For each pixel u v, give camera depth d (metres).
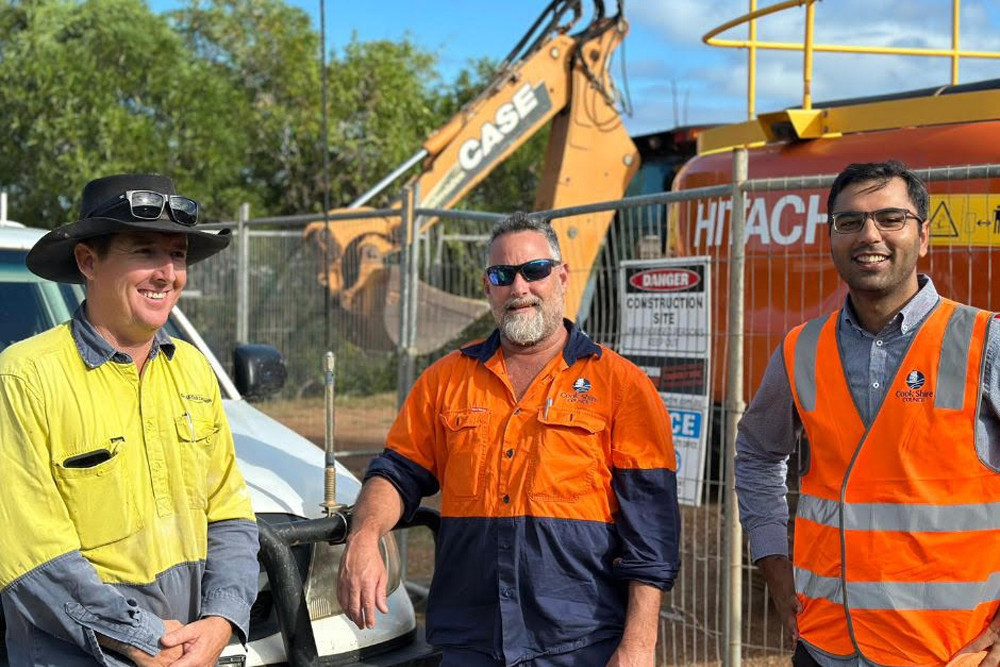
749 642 5.22
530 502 2.92
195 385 2.75
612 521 2.97
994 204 4.66
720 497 4.67
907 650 2.65
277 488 3.64
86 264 2.60
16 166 16.67
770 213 5.39
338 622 3.46
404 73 19.78
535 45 9.84
